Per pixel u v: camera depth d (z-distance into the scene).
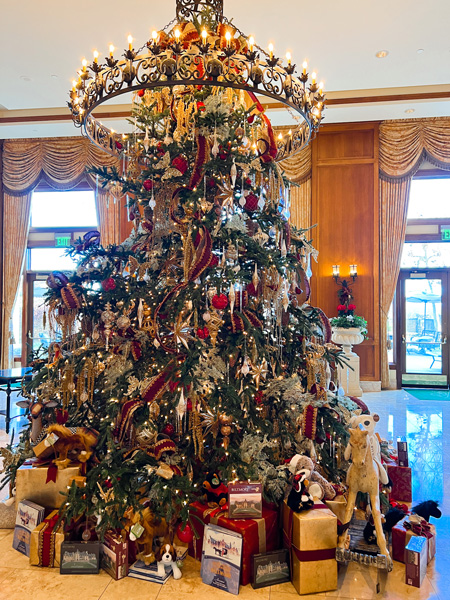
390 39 5.81
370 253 8.57
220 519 2.40
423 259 9.03
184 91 3.03
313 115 2.89
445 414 6.47
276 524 2.51
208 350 2.73
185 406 2.50
